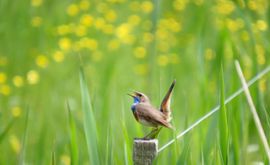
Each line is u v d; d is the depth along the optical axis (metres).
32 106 14.75
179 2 19.70
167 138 10.73
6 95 15.05
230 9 18.00
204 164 9.17
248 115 11.83
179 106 13.47
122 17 19.78
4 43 18.16
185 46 17.53
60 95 15.34
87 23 18.28
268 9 16.66
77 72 16.44
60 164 11.94
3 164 11.62
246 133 11.12
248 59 14.04
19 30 18.70
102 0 20.39
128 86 15.51
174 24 18.34
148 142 7.80
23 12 19.48
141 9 19.89
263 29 15.83
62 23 19.38
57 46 18.16
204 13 18.08
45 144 12.15
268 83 12.84
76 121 12.53
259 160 11.54
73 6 19.39
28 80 15.57
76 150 8.73
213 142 9.38
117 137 12.39
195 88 14.27
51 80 16.12
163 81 14.67
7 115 14.27
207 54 15.50
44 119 13.81
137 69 16.27
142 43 18.08
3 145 12.87
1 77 15.37
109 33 18.30
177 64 16.03
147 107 9.00
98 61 16.77
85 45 17.38
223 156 8.70
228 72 12.88
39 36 18.45
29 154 12.66
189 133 9.99
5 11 19.41
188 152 9.02
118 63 16.55
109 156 8.77
